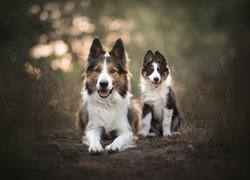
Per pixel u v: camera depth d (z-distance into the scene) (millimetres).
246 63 3250
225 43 7035
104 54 3020
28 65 3465
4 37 6082
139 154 2732
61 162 2607
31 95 3174
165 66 3236
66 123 3645
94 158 2688
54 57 5320
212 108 3186
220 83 3307
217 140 2730
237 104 2875
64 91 3920
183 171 2461
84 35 6355
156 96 3166
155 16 6625
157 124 3230
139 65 5281
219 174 2408
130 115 3076
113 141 2924
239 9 7918
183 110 3422
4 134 2750
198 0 7652
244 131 2658
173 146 2807
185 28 7090
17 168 2463
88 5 6551
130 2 6707
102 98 2973
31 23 6121
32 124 2939
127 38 6324
